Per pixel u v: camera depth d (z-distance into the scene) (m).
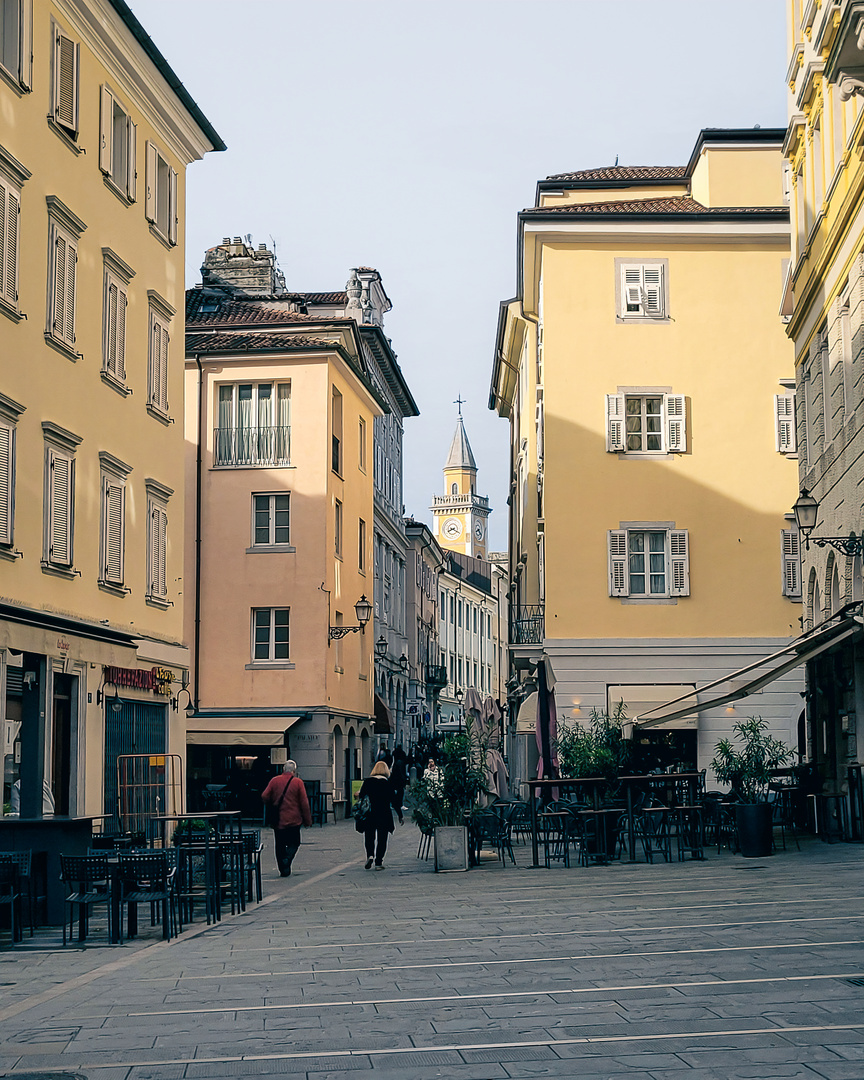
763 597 36.03
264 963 11.63
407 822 39.91
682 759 35.50
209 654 41.25
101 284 24.78
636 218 36.53
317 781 40.44
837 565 24.61
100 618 24.41
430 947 12.16
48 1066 7.65
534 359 45.62
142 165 27.41
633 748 26.39
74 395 23.33
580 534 36.16
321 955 11.98
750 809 21.19
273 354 41.62
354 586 46.41
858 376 22.59
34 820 15.20
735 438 36.47
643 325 36.72
